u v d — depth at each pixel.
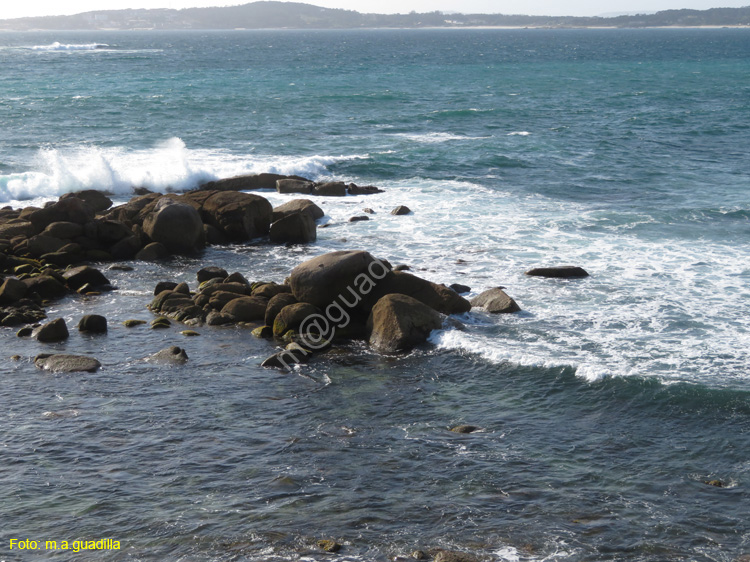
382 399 13.99
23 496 10.77
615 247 23.41
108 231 22.81
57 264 21.70
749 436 12.62
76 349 16.16
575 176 34.84
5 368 15.08
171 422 13.00
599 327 17.25
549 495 10.92
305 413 13.41
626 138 45.97
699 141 45.03
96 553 9.62
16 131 44.41
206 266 21.92
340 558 9.52
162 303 18.59
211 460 11.79
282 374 15.05
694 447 12.31
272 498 10.80
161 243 22.83
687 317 17.75
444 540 9.89
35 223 23.00
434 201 29.62
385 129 48.97
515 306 18.19
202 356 15.90
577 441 12.49
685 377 14.63
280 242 24.30
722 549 9.77
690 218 26.66
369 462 11.77
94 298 19.41
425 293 17.92
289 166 34.19
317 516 10.39
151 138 43.31
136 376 14.86
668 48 194.88
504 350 15.92
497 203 29.39
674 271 21.06
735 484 11.26
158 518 10.32
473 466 11.66
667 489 11.12
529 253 22.86
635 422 13.13
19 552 9.61
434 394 14.22
